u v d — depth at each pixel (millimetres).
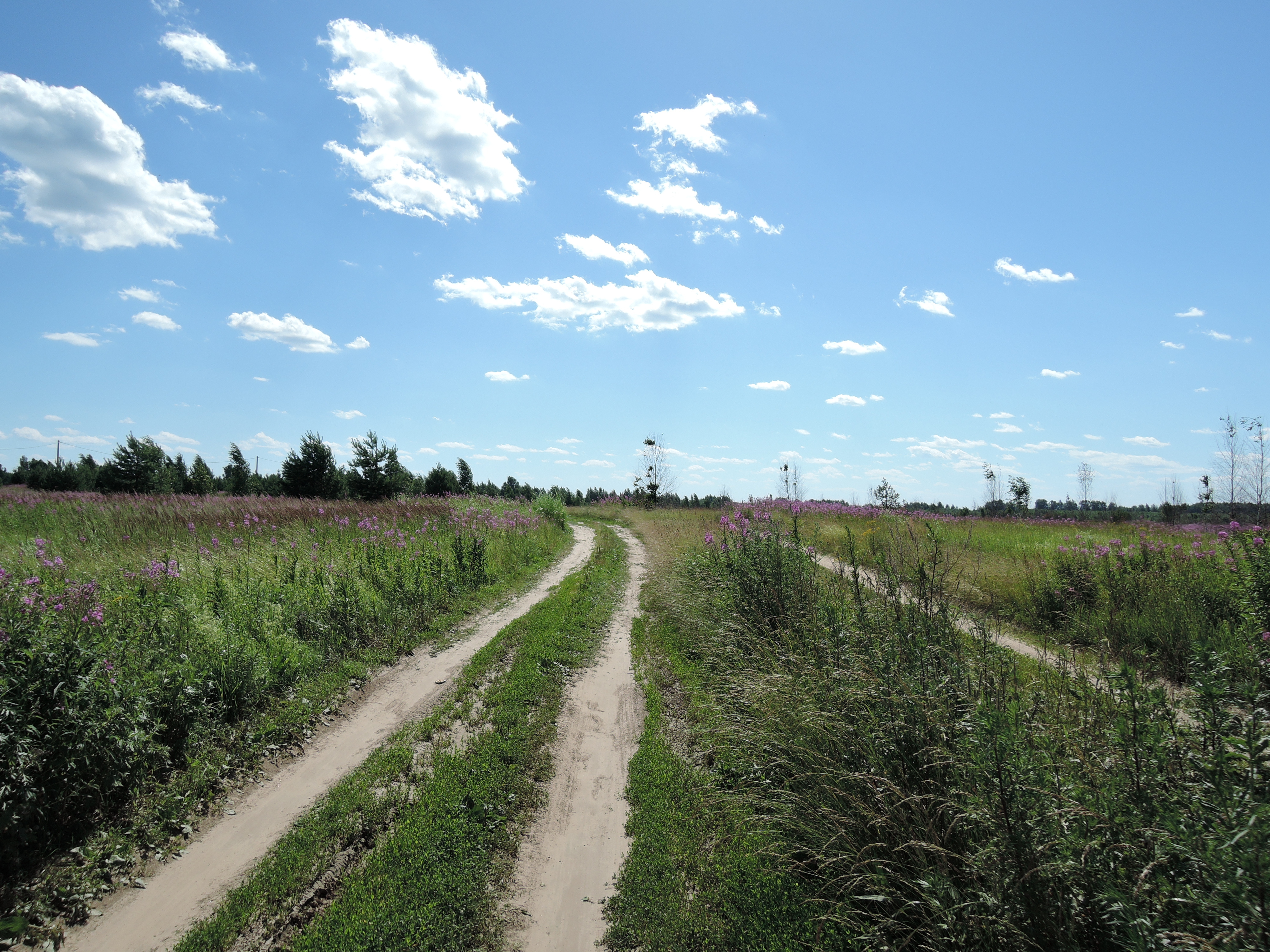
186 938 3398
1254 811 2316
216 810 4738
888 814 3459
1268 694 2785
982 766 2982
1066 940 2508
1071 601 8195
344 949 3246
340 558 10781
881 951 3062
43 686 4316
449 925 3445
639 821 4527
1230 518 14266
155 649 5848
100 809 4406
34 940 3414
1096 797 2816
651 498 35219
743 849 4070
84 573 8242
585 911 3705
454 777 4973
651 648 8617
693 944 3336
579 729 6195
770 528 9102
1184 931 2283
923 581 4934
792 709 4727
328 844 4211
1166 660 6391
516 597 12195
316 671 7262
